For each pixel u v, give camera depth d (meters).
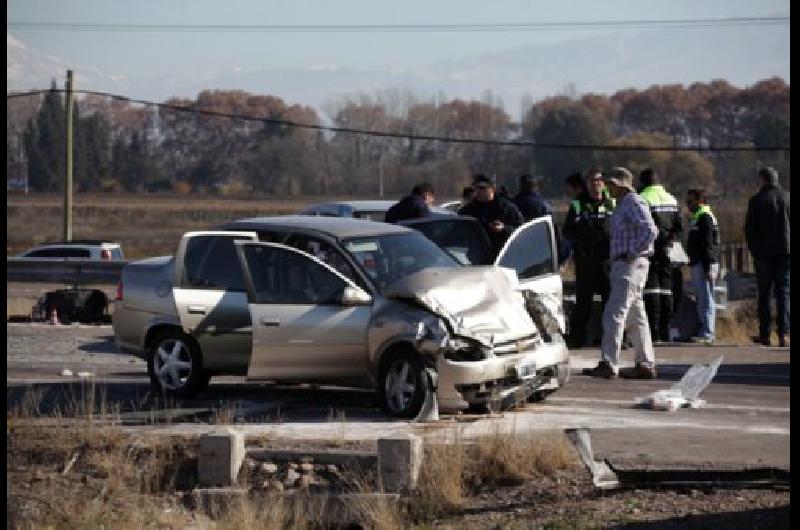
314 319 29.67
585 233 40.12
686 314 44.03
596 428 27.52
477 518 22.50
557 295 35.88
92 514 23.72
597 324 41.75
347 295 29.33
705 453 24.91
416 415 28.59
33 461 26.27
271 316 30.05
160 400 31.69
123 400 31.89
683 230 42.34
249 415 29.70
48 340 43.97
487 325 28.89
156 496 24.89
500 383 28.88
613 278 33.97
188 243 32.03
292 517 23.75
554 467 24.20
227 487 24.70
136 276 32.56
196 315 31.45
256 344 30.12
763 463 23.94
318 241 30.77
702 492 22.33
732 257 82.31
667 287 42.00
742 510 21.05
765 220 41.19
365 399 31.66
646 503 21.98
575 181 40.56
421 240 32.03
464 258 36.91
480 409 29.39
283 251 30.34
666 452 25.02
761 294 41.78
